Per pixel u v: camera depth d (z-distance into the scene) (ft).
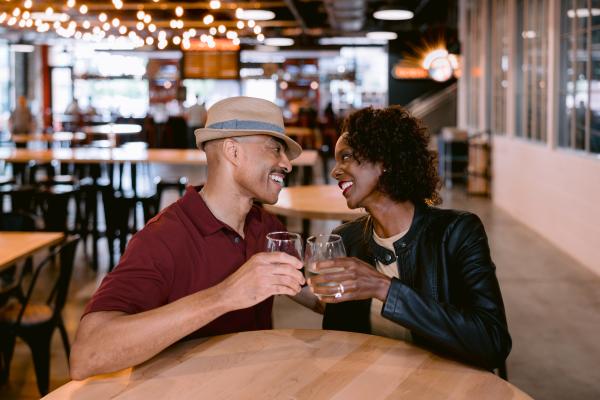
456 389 5.55
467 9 46.24
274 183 7.07
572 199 23.32
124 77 69.62
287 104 71.20
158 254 6.61
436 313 6.13
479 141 39.04
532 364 13.85
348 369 5.88
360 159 6.89
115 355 5.62
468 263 6.77
